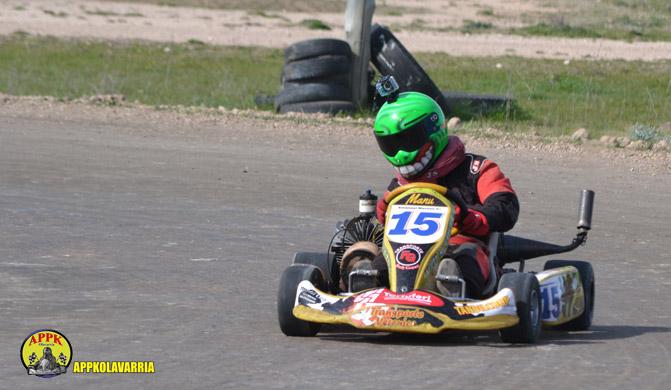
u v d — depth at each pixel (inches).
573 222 1561.3
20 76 3129.9
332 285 897.5
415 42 4431.6
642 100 2938.0
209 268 1195.9
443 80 3250.5
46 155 1971.0
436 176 878.4
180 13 5664.4
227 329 885.8
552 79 3316.9
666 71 3538.4
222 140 2185.0
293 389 680.4
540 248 937.5
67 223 1450.5
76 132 2217.0
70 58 3631.9
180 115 2455.7
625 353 811.4
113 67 3462.1
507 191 871.1
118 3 5944.9
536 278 839.7
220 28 4938.5
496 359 773.3
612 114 2699.3
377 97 905.5
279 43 4387.3
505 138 2252.7
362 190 1755.7
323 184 1793.8
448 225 829.2
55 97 2687.0
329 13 6215.6
